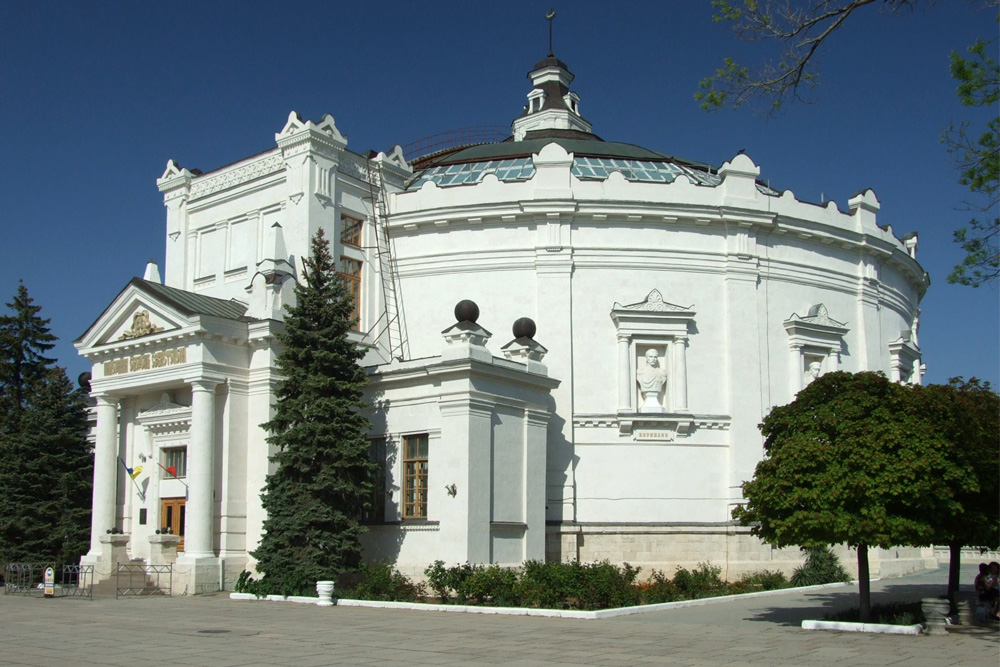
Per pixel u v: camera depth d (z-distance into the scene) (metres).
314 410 30.67
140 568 34.56
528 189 39.06
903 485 20.89
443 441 30.89
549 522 36.16
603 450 37.41
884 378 22.77
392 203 40.94
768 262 40.50
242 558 33.34
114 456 37.03
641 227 39.19
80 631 21.30
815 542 21.75
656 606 26.66
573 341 38.03
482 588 27.28
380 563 31.44
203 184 42.25
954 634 21.31
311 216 37.69
